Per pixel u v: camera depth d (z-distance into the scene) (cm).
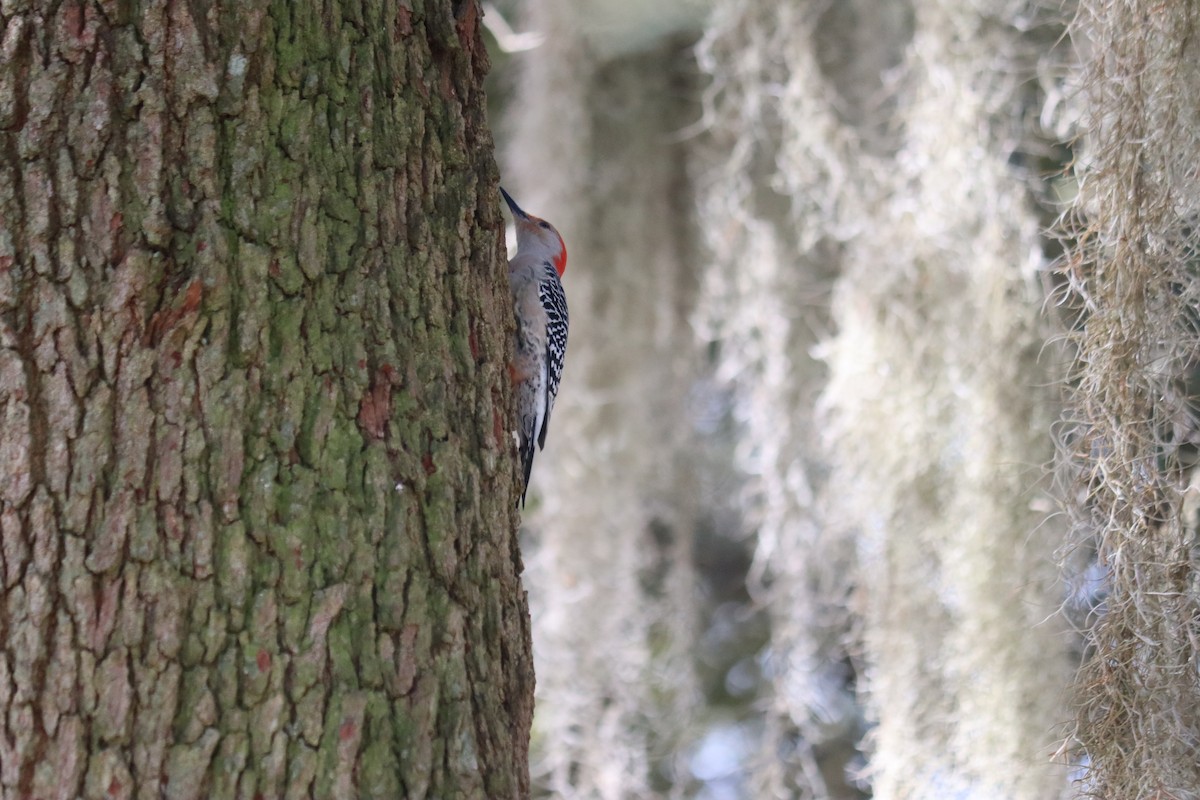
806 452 1392
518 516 660
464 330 624
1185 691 758
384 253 594
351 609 545
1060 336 841
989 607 1102
